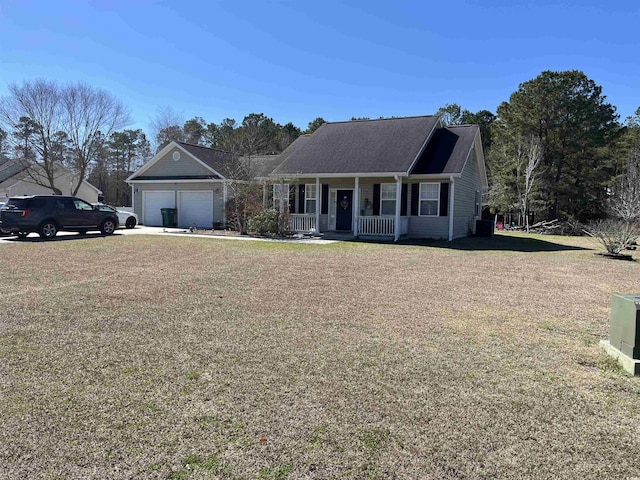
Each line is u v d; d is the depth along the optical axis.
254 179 19.41
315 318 5.80
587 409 3.37
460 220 19.64
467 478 2.53
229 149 25.38
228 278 8.58
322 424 3.09
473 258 12.23
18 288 7.50
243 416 3.18
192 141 49.88
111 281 8.17
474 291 7.66
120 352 4.45
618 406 3.42
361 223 18.25
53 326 5.30
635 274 9.77
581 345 4.83
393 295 7.26
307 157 19.12
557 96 29.58
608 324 5.67
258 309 6.23
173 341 4.80
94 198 40.62
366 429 3.03
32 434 2.90
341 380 3.83
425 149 18.92
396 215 17.14
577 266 10.96
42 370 3.96
